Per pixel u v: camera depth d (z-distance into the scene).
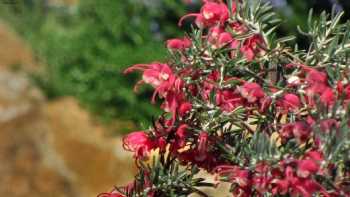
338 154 2.43
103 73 9.22
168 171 2.77
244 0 2.85
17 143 7.95
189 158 2.76
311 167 2.37
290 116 2.63
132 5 9.48
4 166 7.72
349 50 2.71
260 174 2.46
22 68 9.91
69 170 8.29
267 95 2.65
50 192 7.91
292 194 2.42
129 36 9.47
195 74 2.71
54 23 11.08
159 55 9.14
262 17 2.86
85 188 8.28
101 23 9.67
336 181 2.45
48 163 8.08
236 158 2.60
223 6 2.85
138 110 8.98
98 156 8.53
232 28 2.87
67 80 9.47
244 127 2.71
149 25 9.38
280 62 2.80
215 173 2.82
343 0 7.97
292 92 2.71
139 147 2.74
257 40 2.84
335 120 2.45
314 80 2.56
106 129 8.95
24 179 7.79
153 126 2.74
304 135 2.47
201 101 2.69
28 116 8.32
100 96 9.10
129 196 2.79
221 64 2.73
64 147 8.45
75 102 9.23
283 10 8.17
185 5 9.14
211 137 2.71
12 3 11.60
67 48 9.74
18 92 8.51
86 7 10.13
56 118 8.73
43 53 10.05
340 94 2.56
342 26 2.84
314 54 2.76
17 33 11.09
